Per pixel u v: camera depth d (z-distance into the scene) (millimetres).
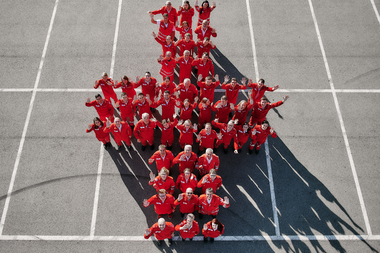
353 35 12359
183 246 8234
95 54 11711
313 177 9422
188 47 10445
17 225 8461
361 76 11398
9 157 9555
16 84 10984
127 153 9719
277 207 8906
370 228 8578
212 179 7395
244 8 13023
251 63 11695
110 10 12789
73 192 9008
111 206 8805
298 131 10258
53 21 12469
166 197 7367
